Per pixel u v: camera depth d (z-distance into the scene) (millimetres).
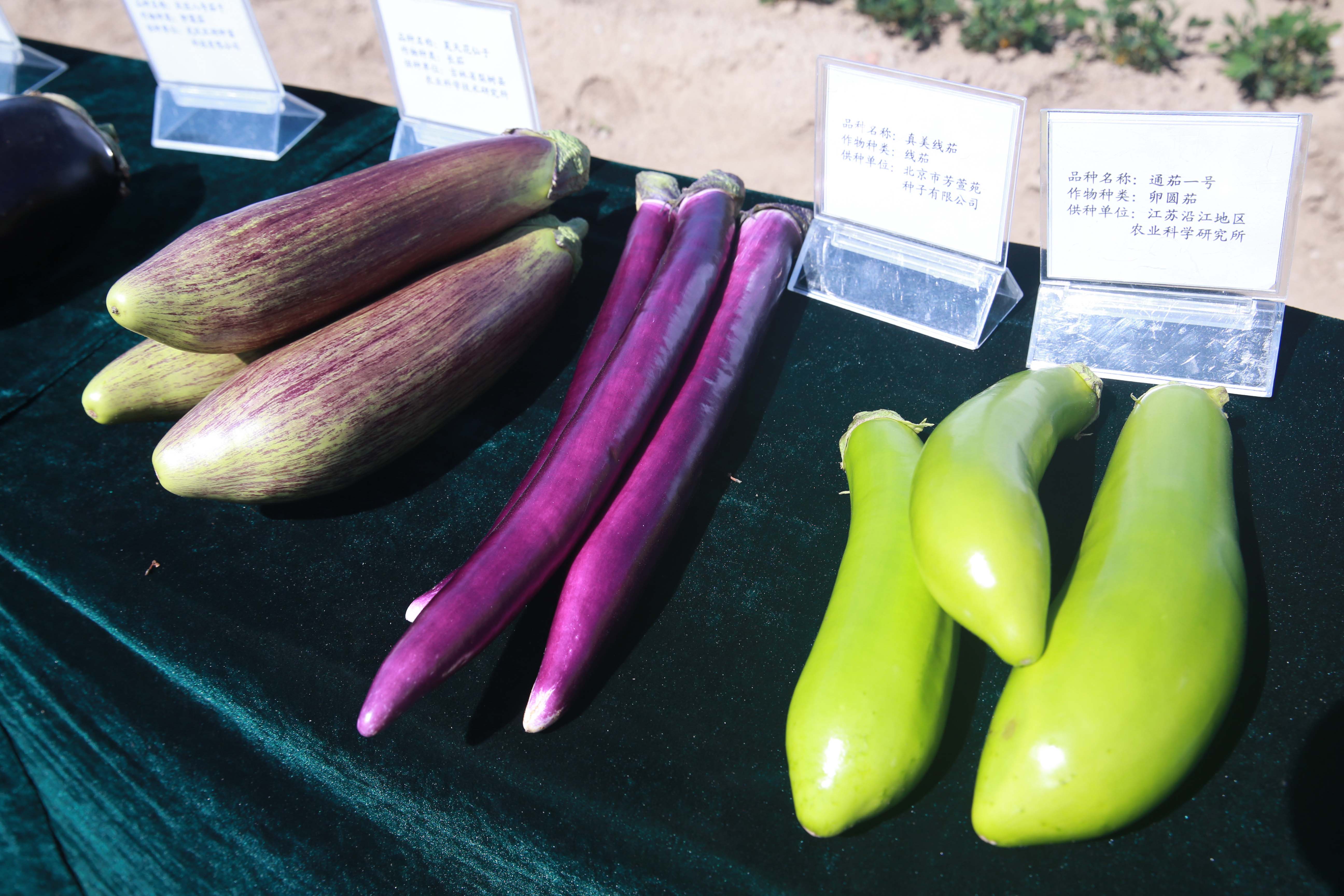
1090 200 906
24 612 856
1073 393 779
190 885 699
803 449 942
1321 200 2391
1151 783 525
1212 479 664
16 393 1063
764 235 1032
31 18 3629
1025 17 2959
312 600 837
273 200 845
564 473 745
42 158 1104
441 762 726
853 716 573
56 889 707
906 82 920
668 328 871
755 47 3098
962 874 629
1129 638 541
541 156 1016
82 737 778
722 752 713
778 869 646
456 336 860
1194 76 2789
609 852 672
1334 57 2740
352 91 3160
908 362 1025
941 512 586
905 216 1034
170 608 840
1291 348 964
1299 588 759
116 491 951
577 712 744
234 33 1333
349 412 787
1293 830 628
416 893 675
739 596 816
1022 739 535
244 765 747
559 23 3314
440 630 633
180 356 879
